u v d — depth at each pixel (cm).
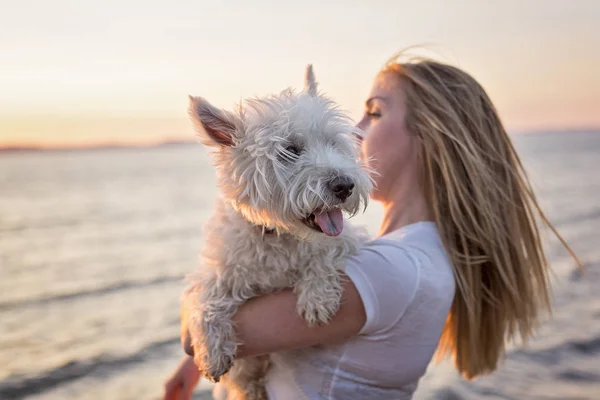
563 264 1391
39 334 993
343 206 246
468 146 265
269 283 245
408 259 241
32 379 805
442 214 267
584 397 679
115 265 1569
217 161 258
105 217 2498
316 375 241
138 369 847
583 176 3778
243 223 252
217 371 238
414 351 239
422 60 288
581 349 830
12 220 2384
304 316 233
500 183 276
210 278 253
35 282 1373
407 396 250
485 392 695
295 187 243
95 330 1013
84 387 782
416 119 273
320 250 239
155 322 1062
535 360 793
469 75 282
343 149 269
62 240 1966
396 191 281
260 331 238
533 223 289
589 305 1053
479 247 273
